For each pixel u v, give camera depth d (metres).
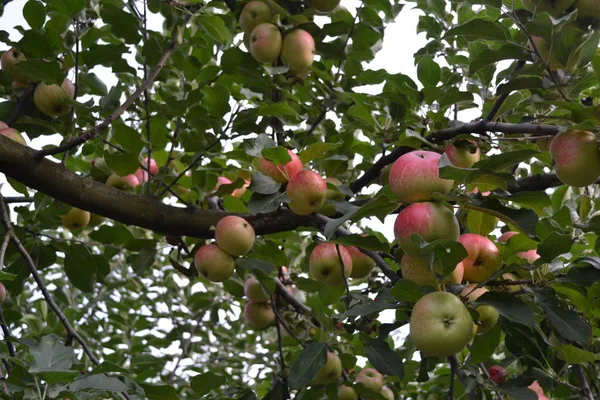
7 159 1.37
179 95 1.75
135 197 1.51
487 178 1.09
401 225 1.08
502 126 1.24
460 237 1.17
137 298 2.65
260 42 1.65
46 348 1.12
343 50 1.76
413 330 1.03
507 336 1.40
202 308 2.42
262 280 1.54
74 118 1.59
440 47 1.77
